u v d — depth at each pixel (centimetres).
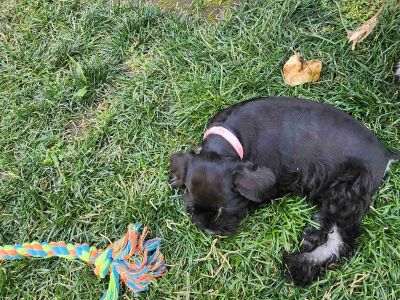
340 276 76
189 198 76
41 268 82
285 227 80
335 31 98
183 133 91
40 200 87
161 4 109
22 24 109
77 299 79
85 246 79
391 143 86
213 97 93
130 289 78
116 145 92
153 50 102
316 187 80
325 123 79
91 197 87
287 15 100
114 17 107
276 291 77
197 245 81
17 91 100
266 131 80
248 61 97
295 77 93
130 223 83
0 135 95
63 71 103
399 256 76
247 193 73
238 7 104
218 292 77
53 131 96
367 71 92
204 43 100
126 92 97
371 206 80
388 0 91
